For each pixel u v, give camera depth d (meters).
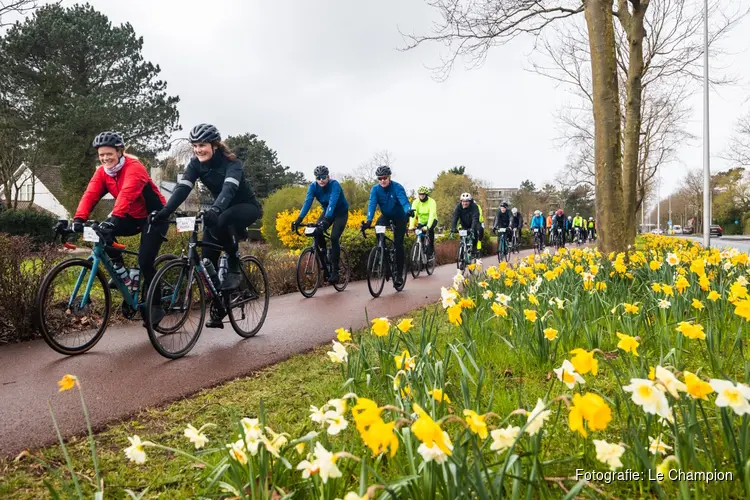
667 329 3.51
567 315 4.02
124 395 3.32
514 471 1.58
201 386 3.51
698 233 77.69
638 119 14.67
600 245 7.80
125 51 34.59
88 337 4.65
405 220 8.95
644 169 26.33
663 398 1.39
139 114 34.28
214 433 2.65
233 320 5.05
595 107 7.78
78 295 4.58
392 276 8.85
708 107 21.72
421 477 1.58
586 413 1.25
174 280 4.48
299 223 8.34
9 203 28.80
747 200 67.62
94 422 2.85
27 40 30.48
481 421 1.44
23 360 4.29
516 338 3.80
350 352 3.27
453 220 13.11
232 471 1.66
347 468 1.83
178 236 7.60
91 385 3.55
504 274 6.27
